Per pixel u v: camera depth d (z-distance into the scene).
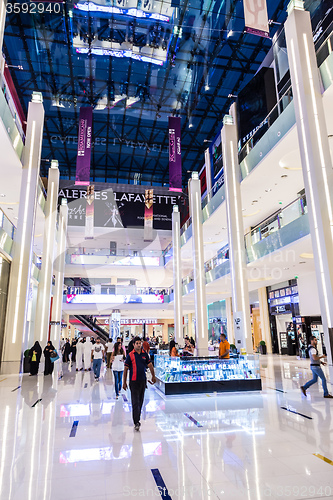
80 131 19.33
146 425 5.75
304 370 12.98
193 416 6.36
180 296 23.72
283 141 12.30
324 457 4.04
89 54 22.67
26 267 13.83
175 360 8.95
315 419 5.84
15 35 21.00
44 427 5.66
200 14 19.75
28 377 12.88
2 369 12.99
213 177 24.50
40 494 3.21
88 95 26.25
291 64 9.97
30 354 14.65
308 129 9.14
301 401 7.48
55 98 26.30
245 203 18.66
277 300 22.30
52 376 13.19
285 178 15.34
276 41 16.94
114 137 31.33
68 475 3.66
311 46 9.77
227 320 29.22
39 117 15.19
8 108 12.43
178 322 23.31
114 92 26.14
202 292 18.80
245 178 15.30
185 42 21.66
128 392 9.23
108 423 5.91
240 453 4.24
